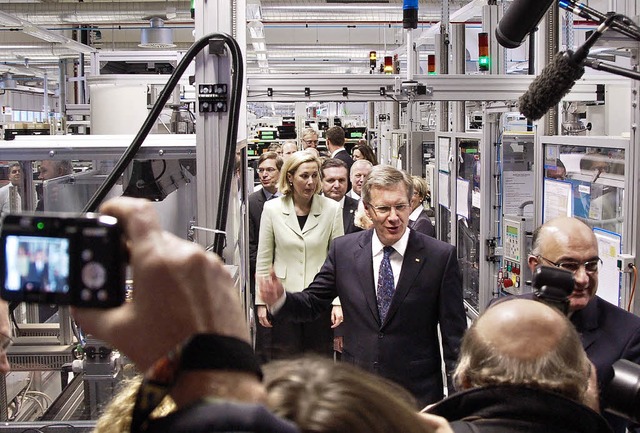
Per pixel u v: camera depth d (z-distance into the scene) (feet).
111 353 6.37
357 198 17.21
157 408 1.41
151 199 7.55
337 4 33.32
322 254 12.78
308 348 12.44
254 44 37.32
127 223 1.46
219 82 6.64
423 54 30.63
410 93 12.20
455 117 18.04
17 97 69.72
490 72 15.60
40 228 1.48
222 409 1.32
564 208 11.01
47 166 10.04
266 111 84.12
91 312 1.45
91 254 1.45
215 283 1.45
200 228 6.42
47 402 8.69
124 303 1.45
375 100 12.73
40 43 44.62
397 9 33.17
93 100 10.71
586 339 6.48
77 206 8.47
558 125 12.07
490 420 3.24
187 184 8.76
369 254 8.98
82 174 8.52
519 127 18.89
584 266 6.53
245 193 9.23
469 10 19.11
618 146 9.17
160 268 1.41
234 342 1.45
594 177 10.07
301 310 9.11
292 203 12.94
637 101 8.80
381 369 8.59
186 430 1.30
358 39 53.62
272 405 1.69
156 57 21.75
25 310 9.14
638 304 8.95
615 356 6.38
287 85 12.69
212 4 6.66
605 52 11.91
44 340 7.60
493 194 15.67
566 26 13.01
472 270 17.07
